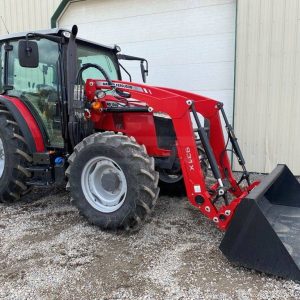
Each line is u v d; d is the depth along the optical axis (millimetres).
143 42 5867
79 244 2572
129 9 5910
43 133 3430
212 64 5371
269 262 2074
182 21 5504
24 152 3307
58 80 3236
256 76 4949
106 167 2861
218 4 5203
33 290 1980
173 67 5680
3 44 3625
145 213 2697
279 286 1988
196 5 5363
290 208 2818
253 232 2117
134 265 2252
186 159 2646
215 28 5273
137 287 1998
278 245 2045
